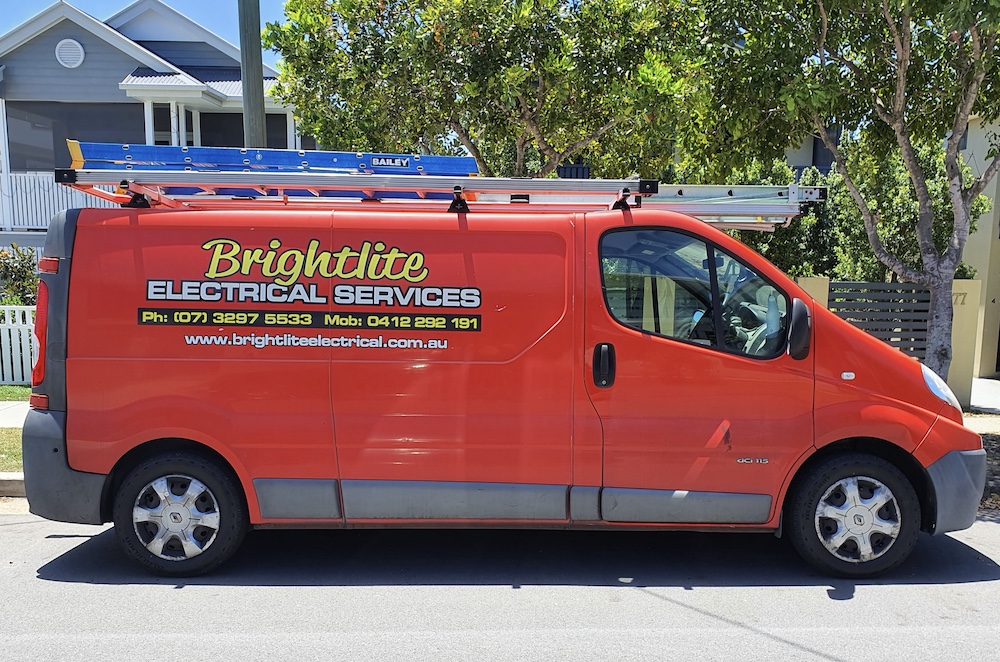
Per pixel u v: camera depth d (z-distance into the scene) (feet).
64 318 14.01
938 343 24.53
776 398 13.94
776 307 14.21
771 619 12.66
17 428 25.64
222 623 12.50
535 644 11.75
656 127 25.08
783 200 15.33
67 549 16.14
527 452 14.06
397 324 14.01
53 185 49.88
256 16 22.61
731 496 13.99
